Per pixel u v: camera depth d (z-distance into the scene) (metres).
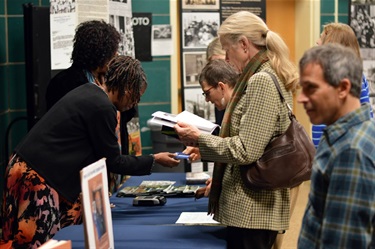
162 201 2.86
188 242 2.18
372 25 5.48
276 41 2.21
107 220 1.88
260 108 2.10
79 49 2.67
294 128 2.16
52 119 2.40
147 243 2.17
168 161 2.76
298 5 5.72
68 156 2.38
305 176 2.11
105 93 2.46
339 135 1.46
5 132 4.74
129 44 4.23
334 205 1.42
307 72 1.46
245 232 2.20
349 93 1.46
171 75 5.20
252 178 2.13
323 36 2.94
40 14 4.24
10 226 2.40
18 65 4.84
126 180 3.51
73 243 2.19
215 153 2.16
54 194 2.38
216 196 2.31
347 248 1.40
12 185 2.39
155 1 5.10
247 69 2.23
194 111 5.27
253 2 5.32
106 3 3.81
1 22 4.66
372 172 1.39
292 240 4.36
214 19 5.25
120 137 3.26
